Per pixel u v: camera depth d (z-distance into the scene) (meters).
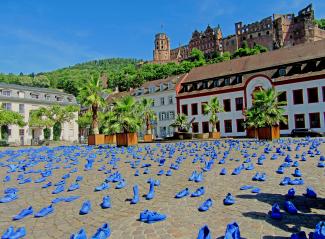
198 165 11.99
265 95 27.11
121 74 122.75
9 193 7.90
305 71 43.34
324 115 40.78
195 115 55.97
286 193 6.64
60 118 50.91
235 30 146.88
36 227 5.29
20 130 55.56
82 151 23.97
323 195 6.32
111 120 26.59
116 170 11.80
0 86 54.19
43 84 130.00
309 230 4.46
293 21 134.38
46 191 8.35
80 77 140.25
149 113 46.09
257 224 4.78
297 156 13.15
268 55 52.03
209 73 57.94
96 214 5.86
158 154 18.22
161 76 115.38
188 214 5.48
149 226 4.96
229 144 24.62
